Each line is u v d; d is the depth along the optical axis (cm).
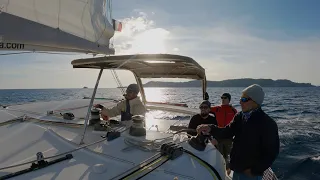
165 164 206
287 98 4653
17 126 307
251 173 191
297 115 1967
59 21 238
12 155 220
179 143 252
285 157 797
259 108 198
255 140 192
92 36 287
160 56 228
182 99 3800
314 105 2986
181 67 381
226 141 392
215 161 229
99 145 240
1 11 166
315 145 943
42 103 512
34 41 190
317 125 1427
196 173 200
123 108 334
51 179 175
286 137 1079
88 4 266
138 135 265
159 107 571
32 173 182
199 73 420
